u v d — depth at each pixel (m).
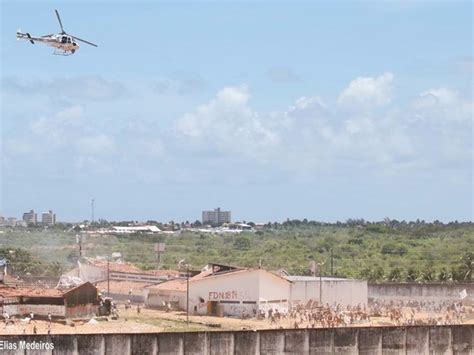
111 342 102.81
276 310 154.88
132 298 178.38
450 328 119.31
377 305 173.12
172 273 187.12
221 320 150.50
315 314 151.88
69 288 147.50
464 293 176.62
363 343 114.31
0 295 140.38
